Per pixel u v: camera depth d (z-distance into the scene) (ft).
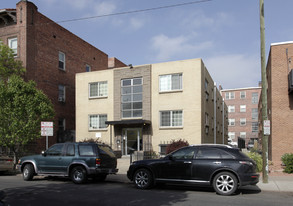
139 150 69.62
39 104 58.70
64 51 89.35
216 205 25.18
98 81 76.54
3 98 55.26
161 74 69.00
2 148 67.31
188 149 33.40
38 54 78.48
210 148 32.40
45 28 81.71
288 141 58.44
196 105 64.90
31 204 25.25
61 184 38.34
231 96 203.92
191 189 34.37
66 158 39.40
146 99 69.62
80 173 38.63
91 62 103.81
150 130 68.44
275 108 59.98
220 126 110.11
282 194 31.35
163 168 33.40
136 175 34.65
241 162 30.19
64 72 88.74
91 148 38.96
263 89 38.47
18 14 76.38
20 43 75.41
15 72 68.95
